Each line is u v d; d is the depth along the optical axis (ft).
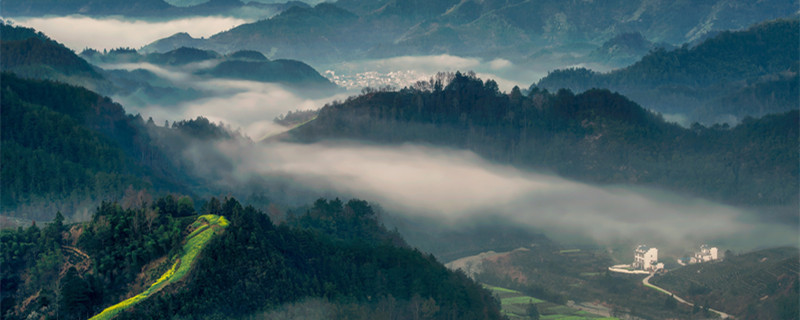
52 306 635.25
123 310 599.98
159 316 603.67
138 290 646.74
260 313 651.25
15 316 655.35
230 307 638.94
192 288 633.20
